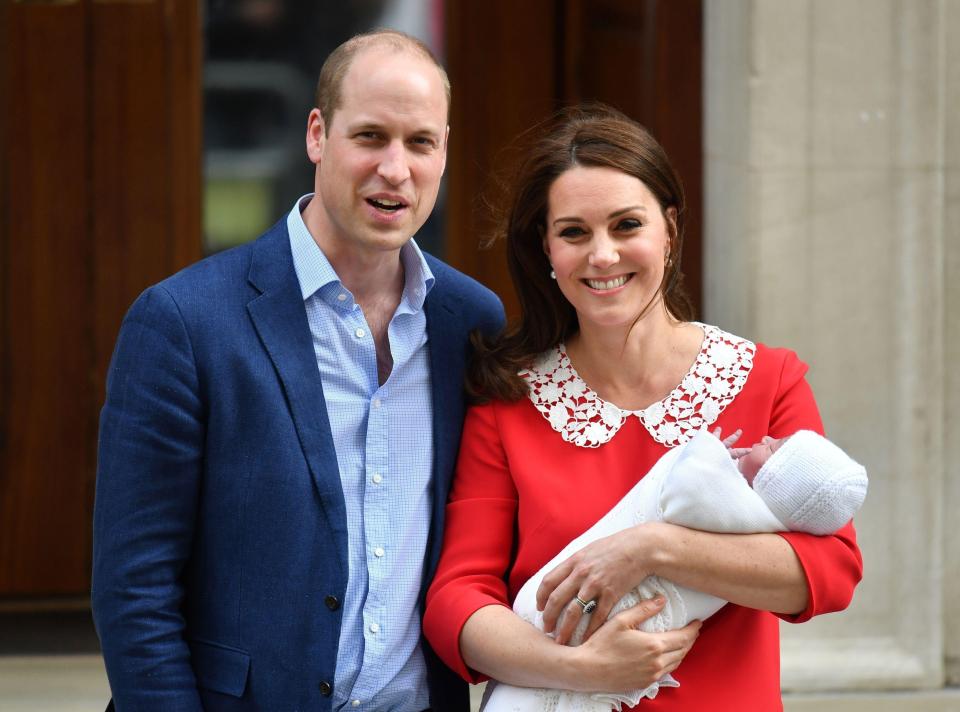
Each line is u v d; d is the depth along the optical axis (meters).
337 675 5.07
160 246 10.20
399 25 10.35
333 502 5.05
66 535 10.25
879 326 8.58
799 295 8.50
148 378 4.93
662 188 5.32
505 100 10.46
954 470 8.86
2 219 10.05
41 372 10.15
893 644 8.84
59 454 10.20
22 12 9.95
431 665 5.29
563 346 5.69
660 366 5.51
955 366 8.79
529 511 5.36
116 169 10.12
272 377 5.05
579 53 10.38
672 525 4.97
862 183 8.47
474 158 10.48
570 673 4.93
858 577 5.15
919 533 8.76
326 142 5.11
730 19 8.61
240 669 4.97
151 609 4.89
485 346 5.64
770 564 4.94
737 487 4.98
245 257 5.23
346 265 5.21
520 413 5.54
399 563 5.23
